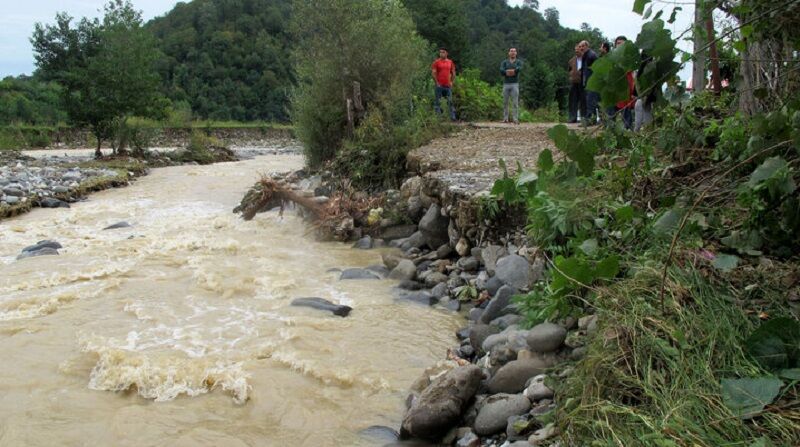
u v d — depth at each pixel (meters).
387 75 15.95
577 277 3.93
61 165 20.70
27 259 9.06
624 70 3.20
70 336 6.14
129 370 5.20
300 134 16.16
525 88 34.00
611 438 2.83
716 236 4.27
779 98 4.62
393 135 12.63
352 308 6.84
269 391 4.91
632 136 5.88
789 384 2.77
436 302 7.01
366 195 11.60
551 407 3.81
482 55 52.12
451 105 17.50
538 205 5.23
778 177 3.58
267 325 6.36
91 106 23.27
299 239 10.26
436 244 8.79
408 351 5.72
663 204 4.41
